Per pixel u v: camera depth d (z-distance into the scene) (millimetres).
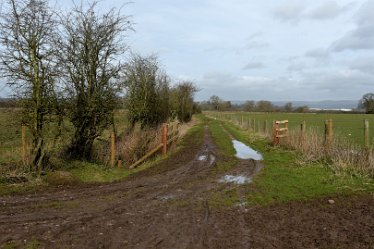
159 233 7652
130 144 18000
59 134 14891
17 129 14250
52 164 14586
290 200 10367
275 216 8914
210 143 27156
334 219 8633
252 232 7758
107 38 16188
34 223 8211
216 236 7496
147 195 11164
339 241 7215
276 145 22719
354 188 11516
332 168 14328
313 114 92062
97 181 13359
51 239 7195
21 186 11883
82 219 8594
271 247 6922
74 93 15523
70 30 15438
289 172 14414
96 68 16250
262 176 13875
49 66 13891
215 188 12086
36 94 13562
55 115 14688
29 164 13562
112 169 15812
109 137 18750
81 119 15953
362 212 9164
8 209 9375
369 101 95938
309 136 19312
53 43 13891
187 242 7145
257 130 36188
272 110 109188
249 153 21094
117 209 9516
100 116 16750
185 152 21953
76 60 15609
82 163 15539
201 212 9297
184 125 48219
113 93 16844
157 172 15383
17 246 6781
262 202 10211
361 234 7590
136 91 23719
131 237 7387
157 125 26625
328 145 16859
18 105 13531
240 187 12125
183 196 11023
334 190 11352
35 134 13719
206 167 16422
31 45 13219
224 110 117625
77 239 7215
